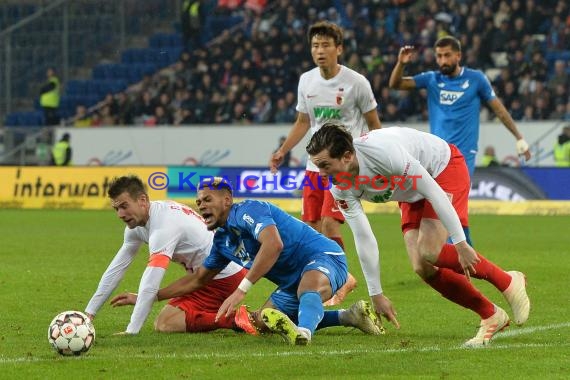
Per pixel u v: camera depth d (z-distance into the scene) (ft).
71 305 88.17
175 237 71.41
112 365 58.29
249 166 220.64
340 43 94.58
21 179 235.61
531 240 150.10
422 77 107.34
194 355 61.46
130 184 70.38
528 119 227.20
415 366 57.77
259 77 263.70
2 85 297.12
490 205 205.77
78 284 102.94
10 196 235.40
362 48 259.19
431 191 63.82
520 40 249.55
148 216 71.15
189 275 71.61
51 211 223.30
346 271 69.21
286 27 269.64
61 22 303.48
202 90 264.72
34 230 173.06
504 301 90.94
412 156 66.28
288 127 239.30
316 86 95.81
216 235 68.49
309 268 66.59
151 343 66.69
